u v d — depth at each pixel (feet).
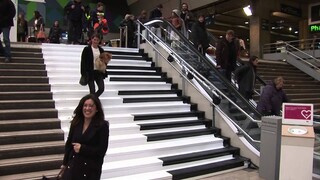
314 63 41.04
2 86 17.42
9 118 15.64
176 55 24.08
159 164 15.07
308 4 59.88
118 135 16.81
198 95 21.91
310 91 34.04
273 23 63.31
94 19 30.78
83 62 17.28
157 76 24.82
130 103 20.21
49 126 15.78
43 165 13.05
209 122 20.42
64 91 18.61
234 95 18.78
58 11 64.03
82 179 8.76
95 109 9.30
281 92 18.02
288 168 14.01
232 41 22.35
